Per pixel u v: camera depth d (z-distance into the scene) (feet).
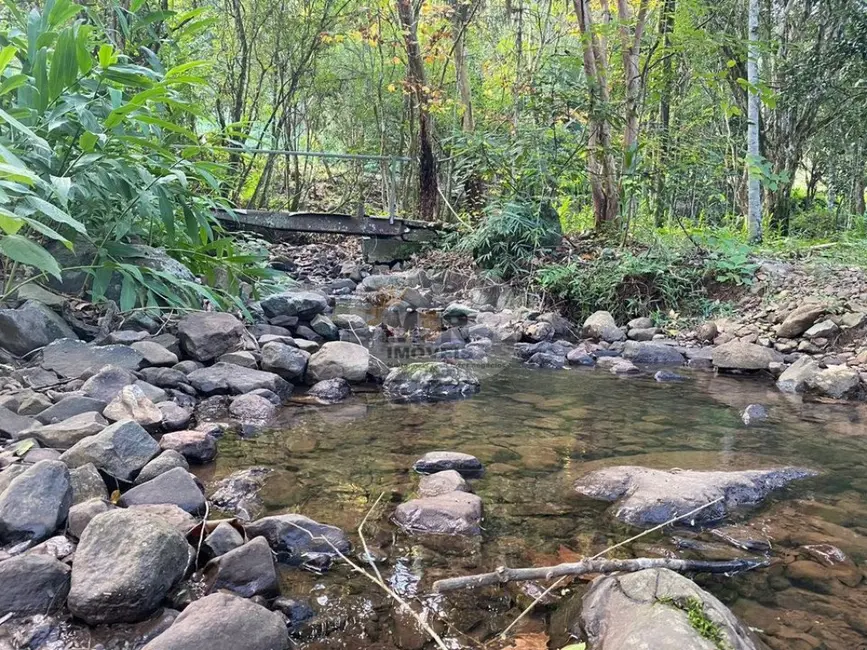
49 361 9.89
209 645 4.08
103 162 11.57
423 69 30.66
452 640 4.64
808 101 30.73
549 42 34.04
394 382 11.78
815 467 8.23
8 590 4.63
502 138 25.89
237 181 31.09
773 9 32.19
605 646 4.26
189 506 6.35
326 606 5.00
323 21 32.09
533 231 22.29
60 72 10.22
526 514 6.73
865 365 13.44
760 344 15.64
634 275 18.99
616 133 25.67
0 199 7.48
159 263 13.20
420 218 30.83
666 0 24.03
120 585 4.55
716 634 4.16
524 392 12.07
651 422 10.20
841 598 5.19
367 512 6.66
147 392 9.55
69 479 6.05
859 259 19.47
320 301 16.42
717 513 6.70
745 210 34.06
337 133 42.24
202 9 13.51
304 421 9.84
